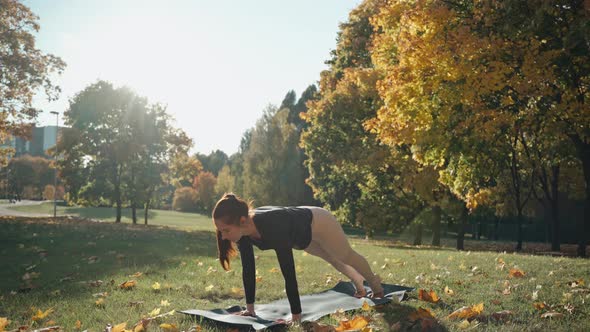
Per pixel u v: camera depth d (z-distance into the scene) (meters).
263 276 6.59
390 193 26.70
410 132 13.67
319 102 26.91
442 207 23.61
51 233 15.21
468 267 7.41
